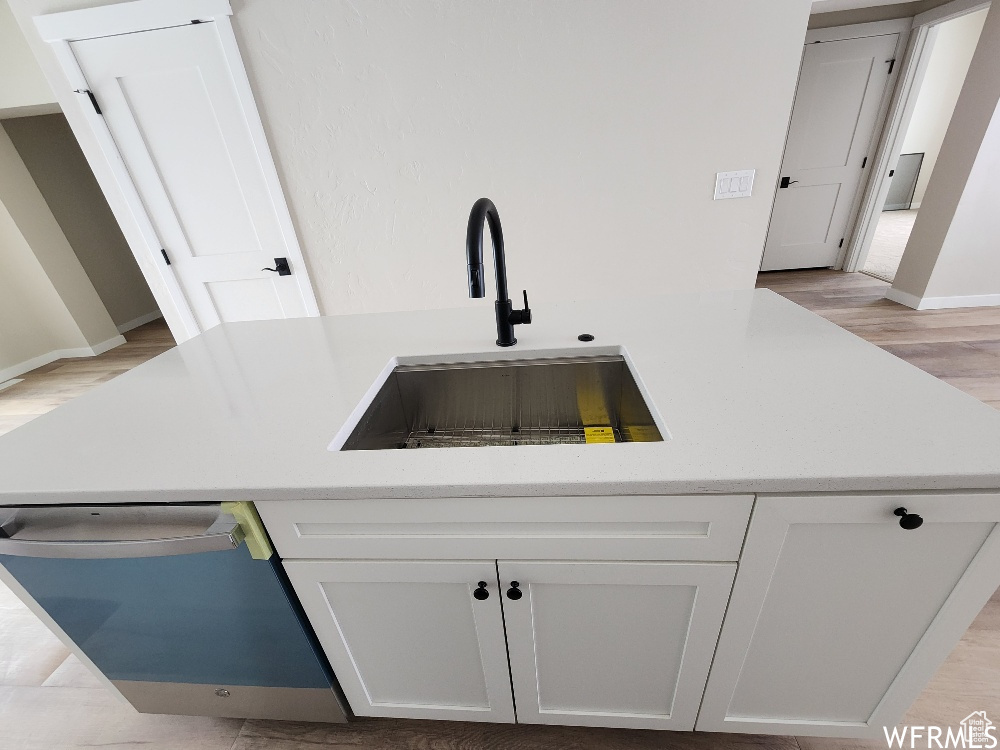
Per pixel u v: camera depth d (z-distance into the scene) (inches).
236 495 27.6
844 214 168.1
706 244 92.4
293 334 52.9
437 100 82.6
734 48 76.7
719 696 35.1
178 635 36.9
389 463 27.8
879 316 128.1
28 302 152.7
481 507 27.2
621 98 81.2
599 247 93.7
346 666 37.4
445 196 90.6
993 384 93.4
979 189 115.2
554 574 29.7
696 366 35.9
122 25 77.4
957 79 262.4
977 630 49.3
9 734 48.3
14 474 30.4
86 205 175.6
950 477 23.0
